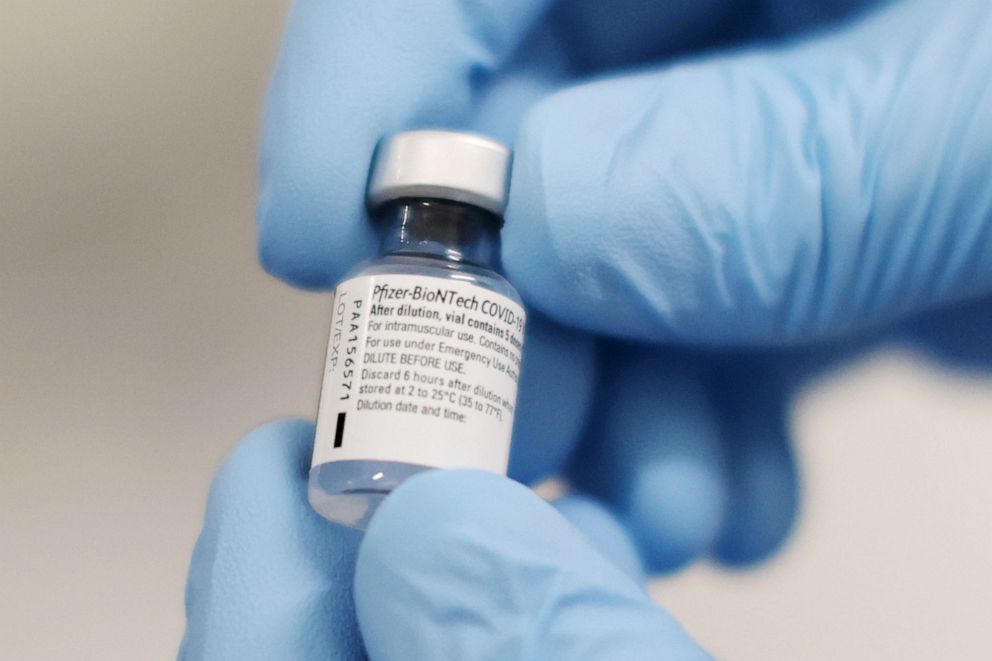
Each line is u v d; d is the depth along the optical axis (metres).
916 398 0.22
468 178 0.16
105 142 0.22
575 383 0.19
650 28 0.19
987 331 0.20
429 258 0.16
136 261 0.22
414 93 0.17
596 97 0.17
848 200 0.17
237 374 0.22
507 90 0.19
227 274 0.22
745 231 0.17
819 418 0.22
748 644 0.22
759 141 0.17
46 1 0.22
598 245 0.17
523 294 0.17
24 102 0.22
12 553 0.21
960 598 0.22
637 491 0.19
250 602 0.16
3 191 0.21
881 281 0.17
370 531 0.15
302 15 0.18
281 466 0.17
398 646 0.15
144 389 0.21
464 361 0.15
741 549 0.21
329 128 0.17
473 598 0.15
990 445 0.22
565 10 0.19
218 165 0.22
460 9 0.18
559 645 0.15
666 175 0.17
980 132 0.17
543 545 0.16
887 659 0.22
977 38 0.17
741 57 0.18
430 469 0.15
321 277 0.17
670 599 0.22
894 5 0.18
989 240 0.17
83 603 0.21
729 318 0.17
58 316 0.21
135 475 0.21
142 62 0.22
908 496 0.22
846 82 0.17
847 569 0.22
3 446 0.21
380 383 0.15
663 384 0.20
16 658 0.21
